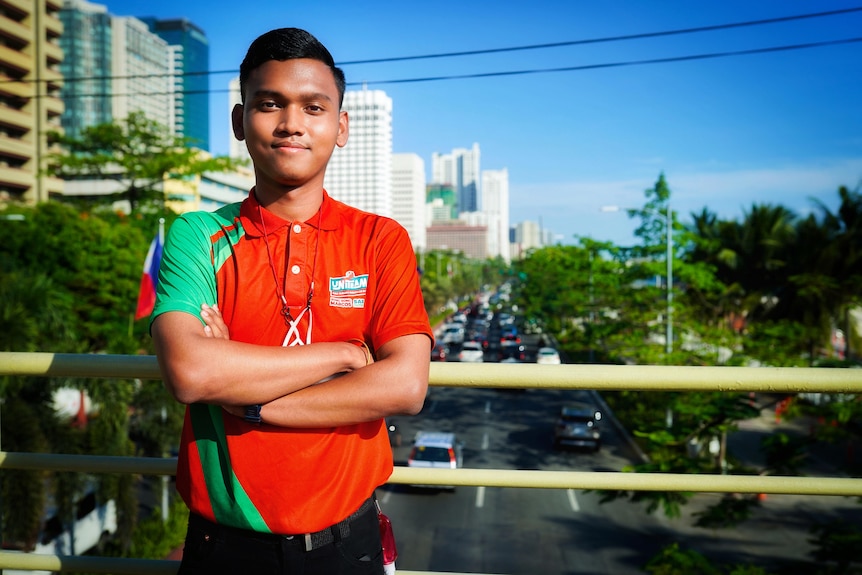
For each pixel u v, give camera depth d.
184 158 41.78
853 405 8.53
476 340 44.66
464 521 14.21
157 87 146.50
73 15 126.31
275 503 1.05
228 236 1.16
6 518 7.33
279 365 1.05
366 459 1.13
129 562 1.41
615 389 1.22
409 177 154.00
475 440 20.69
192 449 1.10
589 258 23.34
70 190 63.03
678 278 19.55
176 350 1.04
